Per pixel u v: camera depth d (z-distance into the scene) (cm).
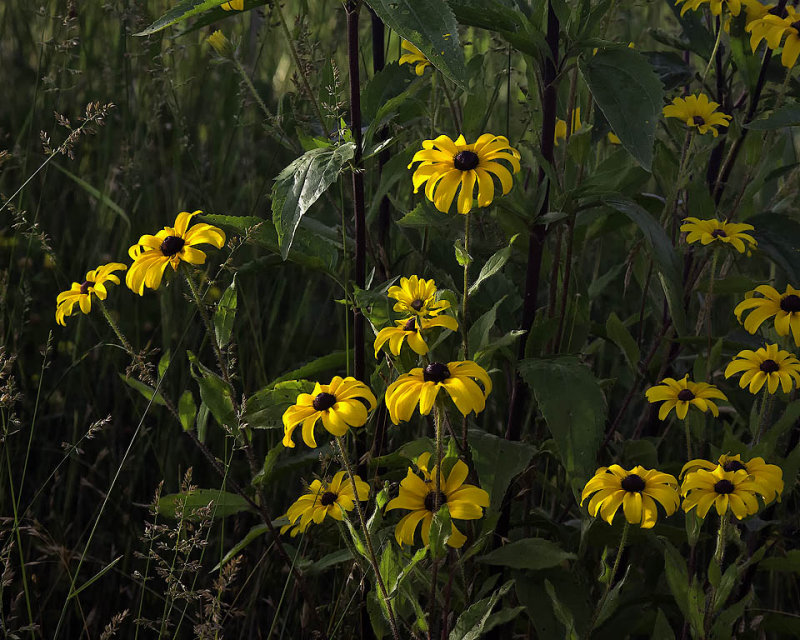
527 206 150
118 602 171
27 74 229
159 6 210
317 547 162
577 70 154
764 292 145
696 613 136
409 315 134
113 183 197
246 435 147
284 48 229
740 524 158
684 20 168
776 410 164
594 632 147
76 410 175
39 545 164
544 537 162
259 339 182
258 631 162
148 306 196
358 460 150
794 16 155
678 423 169
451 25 127
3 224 200
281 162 218
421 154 134
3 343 174
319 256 150
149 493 179
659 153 165
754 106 162
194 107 223
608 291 213
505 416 166
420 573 132
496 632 150
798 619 152
